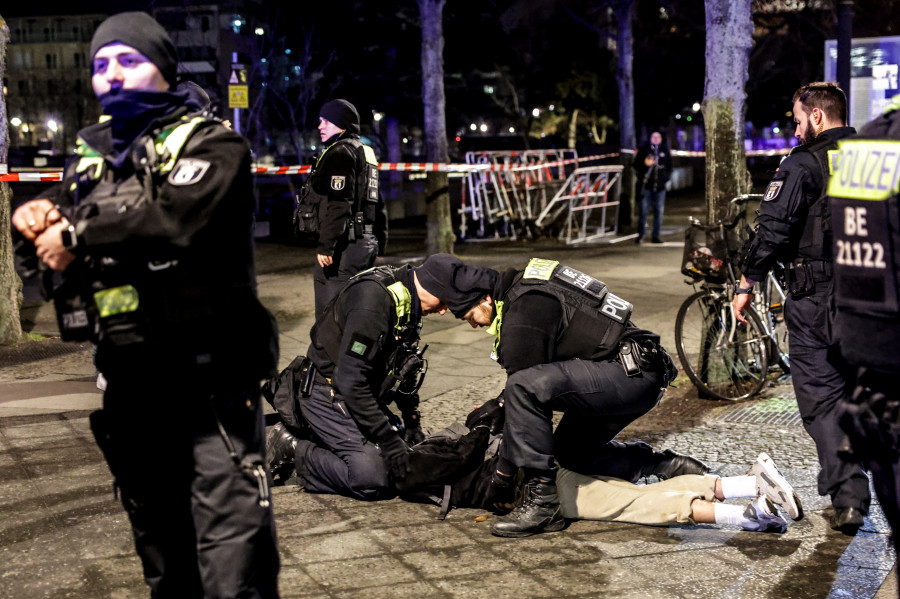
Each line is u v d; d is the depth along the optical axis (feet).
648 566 11.23
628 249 44.88
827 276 12.25
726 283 18.78
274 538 7.85
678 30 105.29
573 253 43.34
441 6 40.06
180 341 7.19
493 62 83.25
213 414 7.37
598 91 94.73
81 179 7.38
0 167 24.09
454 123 98.27
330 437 13.43
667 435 16.55
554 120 98.84
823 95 12.66
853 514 12.02
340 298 12.81
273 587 7.82
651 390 12.25
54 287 7.40
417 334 12.87
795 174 12.44
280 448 14.02
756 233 13.25
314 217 19.52
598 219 58.18
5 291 24.41
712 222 18.99
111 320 7.13
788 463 14.97
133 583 10.69
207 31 191.42
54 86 302.45
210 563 7.49
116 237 6.87
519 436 11.94
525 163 53.16
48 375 21.21
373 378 12.85
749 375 19.04
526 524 12.09
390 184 73.87
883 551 11.62
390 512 13.00
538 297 11.97
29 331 26.50
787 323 12.77
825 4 88.79
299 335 25.45
